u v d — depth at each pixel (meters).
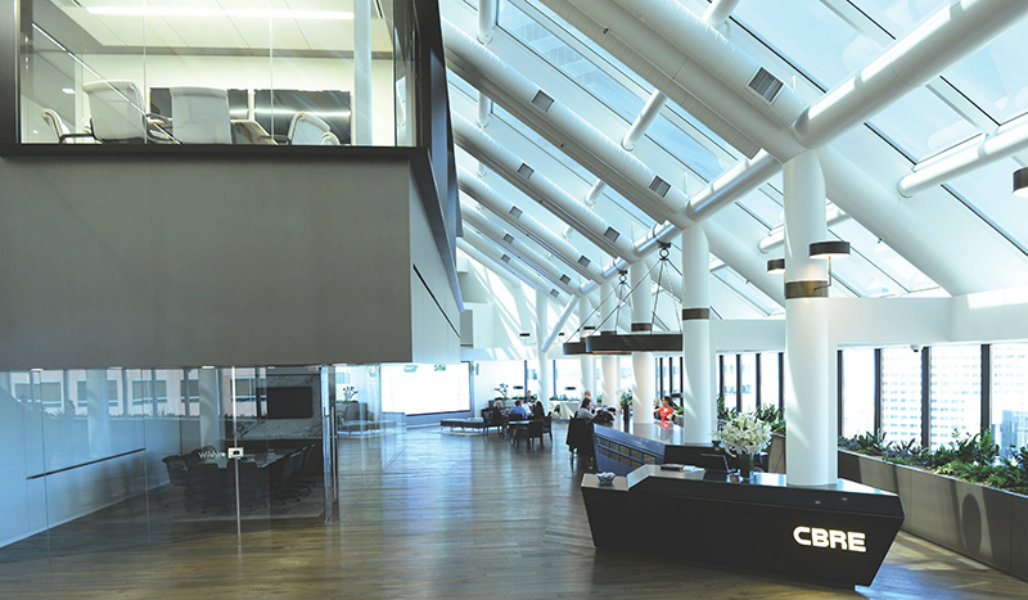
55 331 5.12
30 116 5.20
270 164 5.27
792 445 8.12
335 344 5.21
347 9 5.41
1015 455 7.67
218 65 5.29
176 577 7.43
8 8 5.20
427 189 6.32
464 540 8.77
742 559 7.41
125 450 8.84
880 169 8.36
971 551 7.68
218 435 9.25
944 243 8.69
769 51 8.03
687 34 7.29
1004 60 6.20
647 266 15.73
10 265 5.14
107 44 5.27
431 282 7.96
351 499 11.45
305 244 5.24
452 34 10.75
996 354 9.96
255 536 9.07
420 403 28.00
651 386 16.36
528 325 29.03
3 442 8.18
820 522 6.93
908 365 12.03
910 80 5.84
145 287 5.17
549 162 14.62
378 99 5.38
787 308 8.22
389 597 6.74
